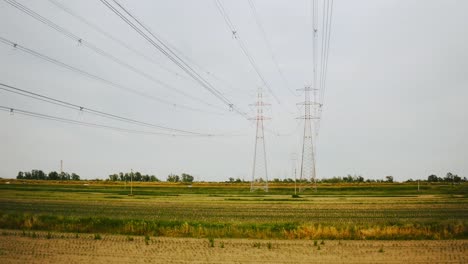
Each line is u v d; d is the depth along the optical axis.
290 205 72.62
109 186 161.00
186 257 26.28
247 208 66.69
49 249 27.91
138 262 24.70
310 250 28.86
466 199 89.00
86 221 40.03
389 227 37.06
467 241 32.75
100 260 25.05
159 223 39.53
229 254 27.34
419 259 26.00
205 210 62.91
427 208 66.44
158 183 195.88
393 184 179.38
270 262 25.02
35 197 87.31
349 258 26.25
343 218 51.69
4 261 24.12
